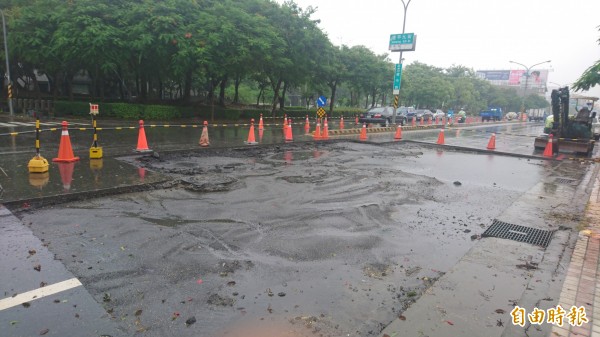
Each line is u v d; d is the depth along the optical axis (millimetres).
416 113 42219
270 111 33250
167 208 6441
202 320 3361
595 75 8156
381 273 4457
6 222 5441
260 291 3904
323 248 5066
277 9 27141
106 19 20531
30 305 3443
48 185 7156
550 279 4418
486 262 4852
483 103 84750
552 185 10234
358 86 40938
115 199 6855
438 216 6801
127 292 3758
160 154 11664
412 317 3537
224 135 17641
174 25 20828
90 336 3072
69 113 23812
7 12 23391
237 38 22094
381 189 8594
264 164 11047
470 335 3287
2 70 29875
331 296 3879
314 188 8352
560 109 18016
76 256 4469
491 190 9227
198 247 4891
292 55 27328
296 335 3209
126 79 30844
